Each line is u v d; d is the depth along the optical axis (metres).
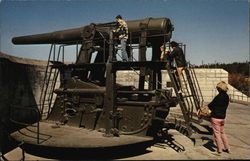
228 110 11.33
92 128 4.93
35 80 7.36
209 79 15.98
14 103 5.95
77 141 4.13
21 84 6.41
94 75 5.88
